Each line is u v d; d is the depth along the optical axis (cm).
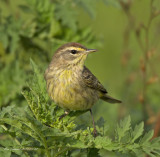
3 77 1125
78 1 1173
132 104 1444
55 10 1191
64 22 1179
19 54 1262
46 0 1223
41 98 757
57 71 1038
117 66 1669
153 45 1338
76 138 681
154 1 1263
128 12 1355
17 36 1178
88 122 880
